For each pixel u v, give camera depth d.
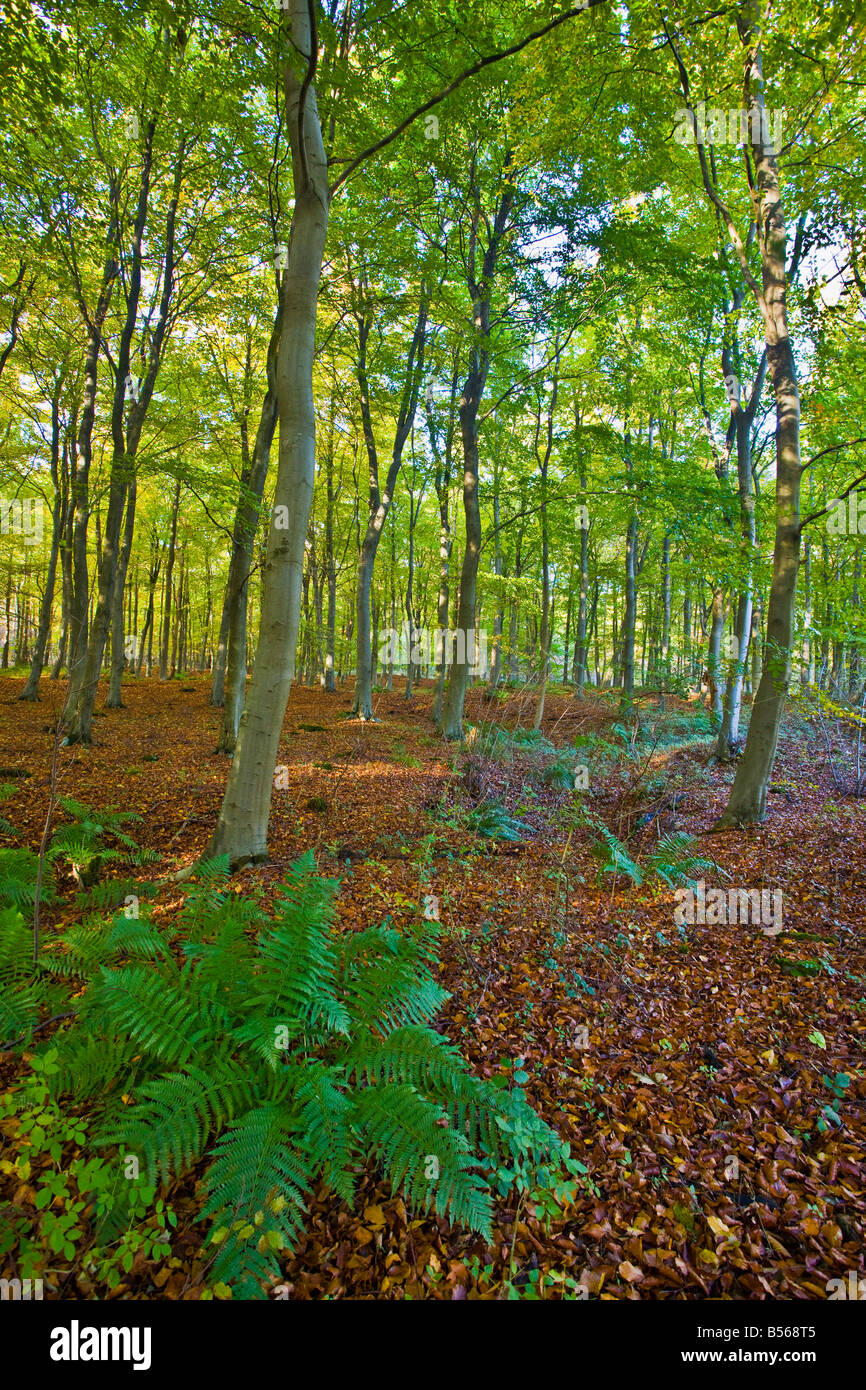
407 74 7.62
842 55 6.19
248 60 5.68
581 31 6.41
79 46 6.49
